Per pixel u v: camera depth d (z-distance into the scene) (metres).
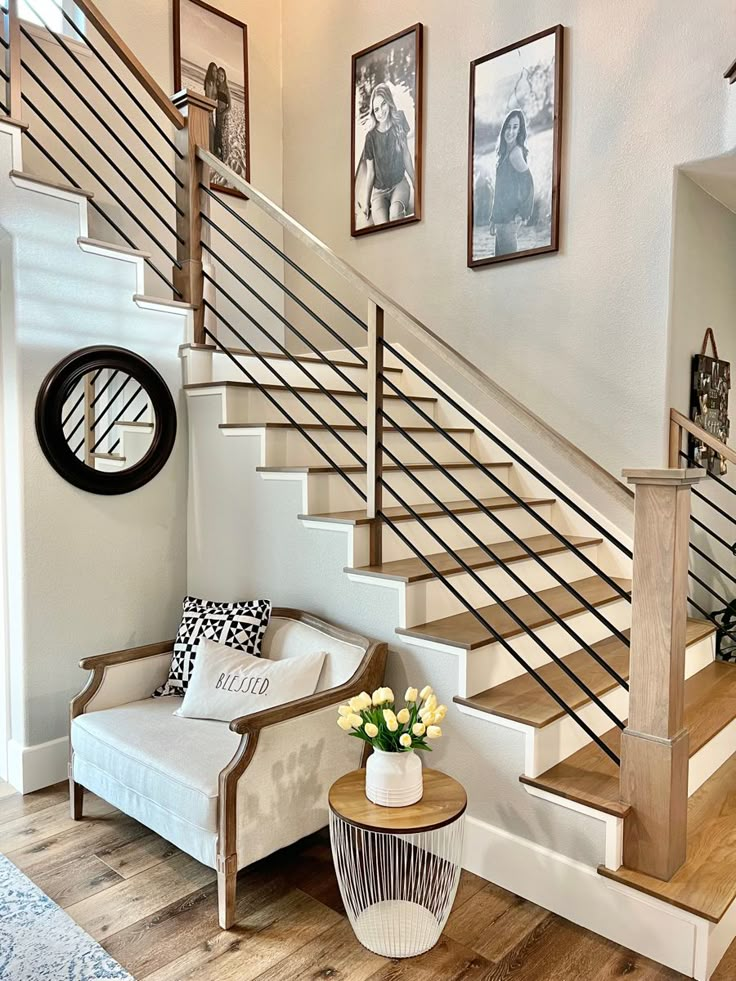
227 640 2.76
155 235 4.31
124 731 2.47
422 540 3.02
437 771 2.20
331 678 2.55
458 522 2.47
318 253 2.88
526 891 2.25
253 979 1.90
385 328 4.40
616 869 2.06
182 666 2.79
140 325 3.19
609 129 3.42
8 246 2.82
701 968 1.90
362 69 4.46
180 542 3.38
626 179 3.37
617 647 2.96
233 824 2.09
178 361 3.34
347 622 2.75
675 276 3.28
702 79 3.12
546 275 3.67
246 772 2.12
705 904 1.90
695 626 3.31
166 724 2.52
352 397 3.66
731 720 2.71
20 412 2.82
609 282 3.45
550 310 3.67
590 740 2.52
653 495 2.00
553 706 2.33
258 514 3.07
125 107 4.17
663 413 3.30
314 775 2.33
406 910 2.13
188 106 3.36
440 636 2.46
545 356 3.69
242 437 3.11
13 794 2.89
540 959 1.99
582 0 3.48
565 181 3.58
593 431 3.54
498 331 3.87
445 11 4.05
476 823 2.38
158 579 3.30
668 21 3.21
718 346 3.70
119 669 2.75
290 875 2.38
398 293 4.32
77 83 3.97
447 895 2.03
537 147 3.64
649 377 3.34
